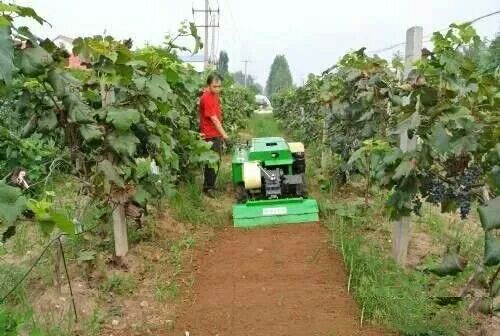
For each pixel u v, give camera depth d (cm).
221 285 494
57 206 572
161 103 512
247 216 684
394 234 522
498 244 266
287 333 399
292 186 738
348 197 778
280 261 551
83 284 464
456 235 575
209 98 830
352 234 586
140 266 522
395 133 424
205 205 761
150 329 416
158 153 535
